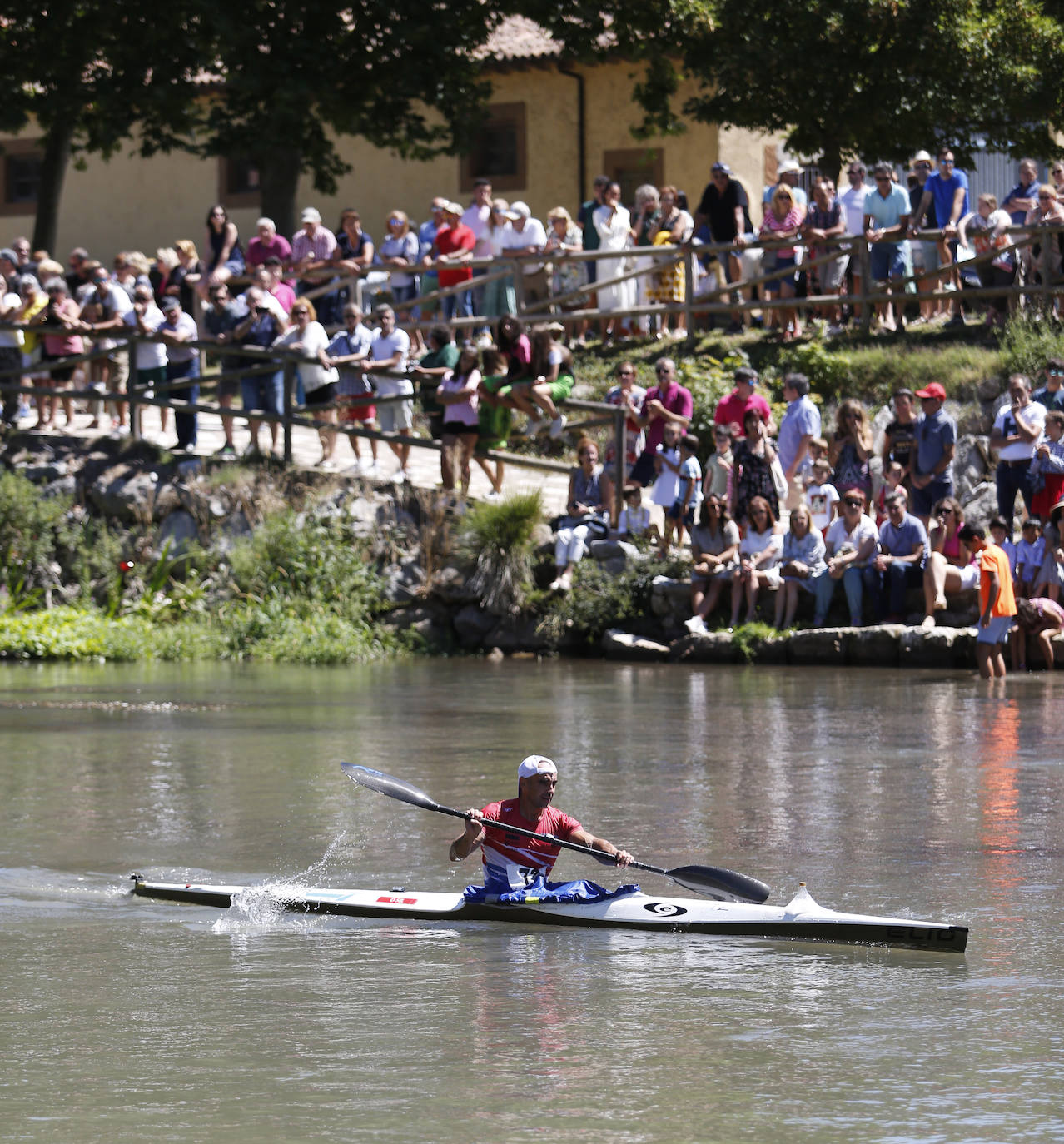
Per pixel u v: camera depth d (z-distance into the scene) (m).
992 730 26.23
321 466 44.41
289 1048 11.41
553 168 63.00
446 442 42.31
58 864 17.75
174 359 45.16
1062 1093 10.32
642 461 40.31
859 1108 10.08
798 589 37.62
